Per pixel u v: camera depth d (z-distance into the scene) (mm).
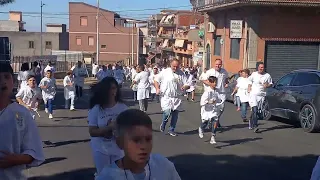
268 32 24672
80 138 10844
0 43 18734
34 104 10047
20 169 3418
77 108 17656
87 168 7832
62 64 46344
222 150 9500
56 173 7500
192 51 53125
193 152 9258
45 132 11742
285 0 23703
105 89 5000
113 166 2488
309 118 11766
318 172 3461
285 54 25141
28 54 70312
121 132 2428
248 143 10312
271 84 12031
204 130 12008
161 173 2572
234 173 7613
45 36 71312
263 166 8133
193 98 20844
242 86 13828
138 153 2391
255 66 24641
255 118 11992
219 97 10391
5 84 3346
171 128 11258
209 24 31547
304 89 12203
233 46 27406
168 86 11047
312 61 25500
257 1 23469
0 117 3318
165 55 70688
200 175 7457
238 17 26312
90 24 74188
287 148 9773
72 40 74000
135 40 75125
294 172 7734
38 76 19641
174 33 66688
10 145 3316
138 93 15789
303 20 24891
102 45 74625
